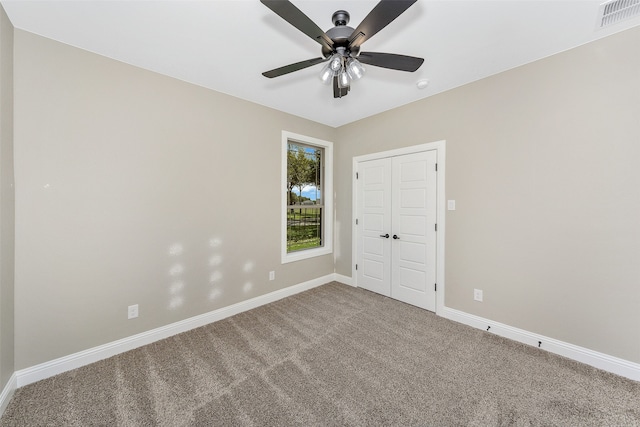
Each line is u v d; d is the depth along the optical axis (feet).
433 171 9.37
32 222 5.81
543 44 6.39
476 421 4.73
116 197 6.92
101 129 6.68
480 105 8.14
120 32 5.85
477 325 8.26
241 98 9.48
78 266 6.39
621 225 5.97
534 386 5.60
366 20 4.30
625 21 5.57
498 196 7.83
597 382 5.72
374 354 6.82
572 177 6.59
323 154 13.19
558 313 6.83
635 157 5.79
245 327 8.36
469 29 5.82
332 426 4.62
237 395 5.37
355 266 12.36
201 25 5.65
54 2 4.91
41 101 5.88
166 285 7.81
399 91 8.97
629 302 5.89
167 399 5.26
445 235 9.05
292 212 12.02
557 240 6.83
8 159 5.33
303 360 6.56
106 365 6.40
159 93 7.63
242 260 9.61
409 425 4.65
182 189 8.11
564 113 6.67
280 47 6.48
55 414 4.91
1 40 5.02
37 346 5.88
